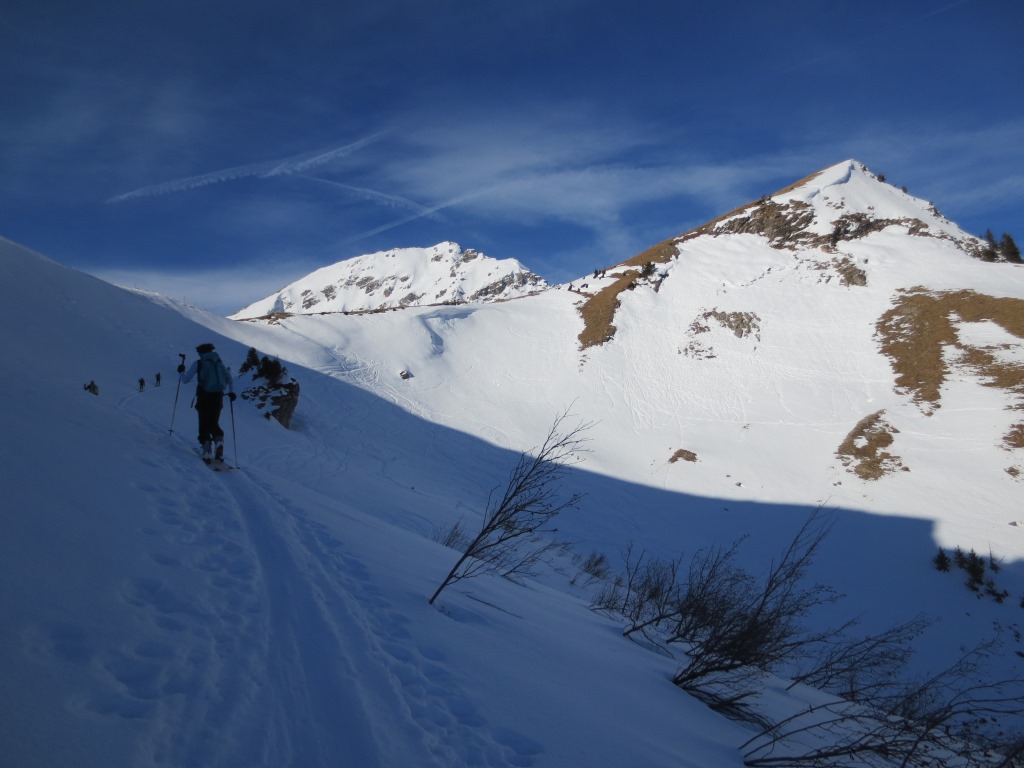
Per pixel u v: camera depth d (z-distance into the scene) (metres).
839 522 29.88
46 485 3.78
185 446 7.67
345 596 3.95
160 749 1.93
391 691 2.84
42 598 2.51
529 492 5.07
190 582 3.37
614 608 8.16
